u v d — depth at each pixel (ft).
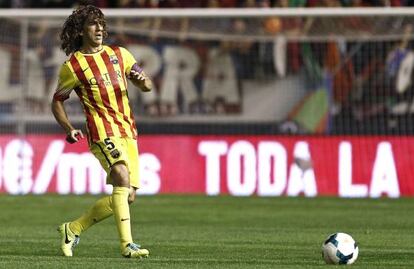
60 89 93.81
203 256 97.50
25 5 222.69
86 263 86.69
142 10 196.24
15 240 115.55
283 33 206.59
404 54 202.49
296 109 205.87
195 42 208.44
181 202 175.52
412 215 153.17
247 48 207.72
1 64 201.77
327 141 190.39
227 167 192.24
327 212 158.61
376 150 188.75
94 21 93.56
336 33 205.05
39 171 193.36
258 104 206.90
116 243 111.65
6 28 202.49
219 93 207.31
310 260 93.15
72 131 93.50
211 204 172.35
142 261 89.15
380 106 202.90
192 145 193.47
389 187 188.24
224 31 208.23
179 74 208.03
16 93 200.85
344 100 204.13
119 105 93.56
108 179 93.40
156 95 207.31
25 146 193.36
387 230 130.00
